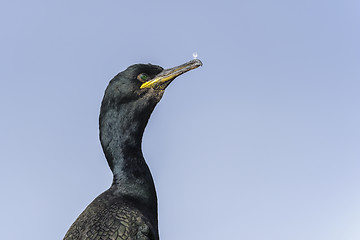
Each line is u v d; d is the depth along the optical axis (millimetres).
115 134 13055
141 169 13031
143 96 13172
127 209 12250
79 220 12219
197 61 13711
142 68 13352
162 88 13414
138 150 13164
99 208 12375
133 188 12859
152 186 13102
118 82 13117
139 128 13188
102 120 13188
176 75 13484
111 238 11688
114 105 13070
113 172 13094
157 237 12852
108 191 12961
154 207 13055
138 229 11945
